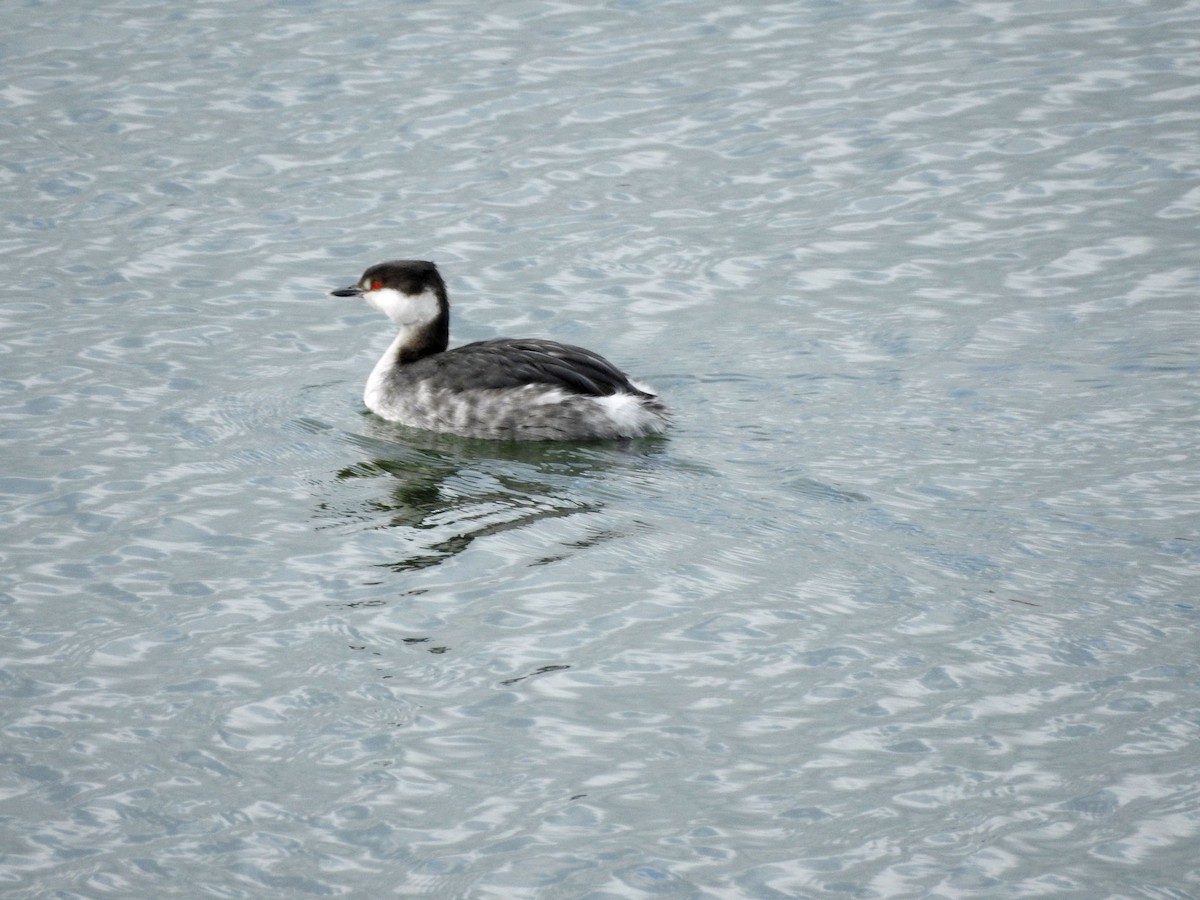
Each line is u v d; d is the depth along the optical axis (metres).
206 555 14.20
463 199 21.98
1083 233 20.73
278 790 11.18
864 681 12.13
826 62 25.33
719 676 12.27
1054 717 11.66
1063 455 15.42
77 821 10.91
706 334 18.66
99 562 14.09
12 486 15.43
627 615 13.08
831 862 10.39
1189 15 26.47
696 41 26.16
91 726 11.87
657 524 14.42
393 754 11.52
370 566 13.94
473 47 26.03
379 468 15.84
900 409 16.55
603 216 21.55
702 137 23.33
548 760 11.42
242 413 17.12
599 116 23.92
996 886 10.13
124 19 27.08
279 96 24.55
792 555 13.82
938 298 19.38
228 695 12.20
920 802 10.89
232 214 21.70
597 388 16.22
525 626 12.97
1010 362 17.66
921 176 22.25
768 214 21.55
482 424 16.41
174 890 10.29
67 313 19.33
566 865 10.44
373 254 20.73
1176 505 14.41
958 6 27.17
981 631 12.69
